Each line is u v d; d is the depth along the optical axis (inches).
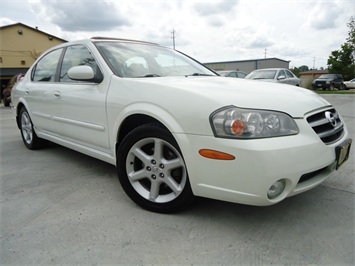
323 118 80.1
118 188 106.0
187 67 124.0
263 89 82.4
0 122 290.5
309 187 74.6
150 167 86.1
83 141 112.7
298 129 71.7
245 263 64.6
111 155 100.5
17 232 78.3
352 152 145.7
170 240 73.2
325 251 68.0
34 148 161.9
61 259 67.0
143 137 84.8
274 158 65.5
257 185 66.1
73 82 115.8
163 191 88.5
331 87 861.2
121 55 108.7
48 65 139.9
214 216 83.9
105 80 98.5
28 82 154.3
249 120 67.3
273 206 89.1
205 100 72.1
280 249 69.0
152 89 83.2
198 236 74.6
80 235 76.2
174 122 76.0
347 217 82.5
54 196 100.4
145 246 71.1
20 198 99.3
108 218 84.5
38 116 142.8
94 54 106.7
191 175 75.0
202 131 71.1
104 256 67.7
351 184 105.3
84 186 108.4
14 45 999.0
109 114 94.7
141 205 89.4
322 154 73.4
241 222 80.7
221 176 70.0
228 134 67.9
